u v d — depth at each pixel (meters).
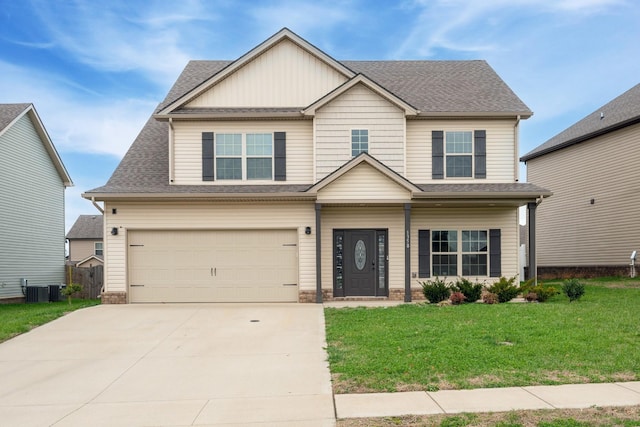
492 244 14.98
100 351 8.62
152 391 6.41
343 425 5.00
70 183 24.02
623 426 4.77
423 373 6.52
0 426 5.32
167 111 14.68
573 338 8.03
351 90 14.70
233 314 12.04
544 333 8.42
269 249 14.47
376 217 14.81
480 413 5.16
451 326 9.27
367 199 13.80
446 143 15.15
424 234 14.94
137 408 5.78
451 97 15.84
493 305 11.92
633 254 19.34
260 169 14.97
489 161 15.08
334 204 14.23
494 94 15.97
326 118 14.67
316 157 14.62
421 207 14.98
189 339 9.42
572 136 23.28
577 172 23.22
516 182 14.98
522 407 5.30
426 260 14.91
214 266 14.44
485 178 15.03
